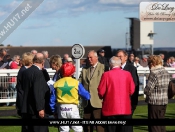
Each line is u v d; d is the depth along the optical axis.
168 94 9.11
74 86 8.28
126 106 8.17
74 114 8.32
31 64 8.94
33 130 8.30
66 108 8.29
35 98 8.16
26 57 8.94
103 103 8.31
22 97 8.65
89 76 9.54
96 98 9.40
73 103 8.32
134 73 9.47
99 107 9.38
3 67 17.97
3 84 16.47
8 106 17.05
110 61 8.37
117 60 8.34
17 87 8.79
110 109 8.16
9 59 18.34
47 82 8.92
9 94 16.56
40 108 8.15
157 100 8.92
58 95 8.34
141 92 19.73
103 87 8.23
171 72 19.80
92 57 9.55
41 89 8.20
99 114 9.42
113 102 8.14
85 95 8.33
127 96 8.23
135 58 20.08
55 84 8.38
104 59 15.88
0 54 18.25
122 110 8.11
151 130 8.84
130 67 9.52
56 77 9.63
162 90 8.94
